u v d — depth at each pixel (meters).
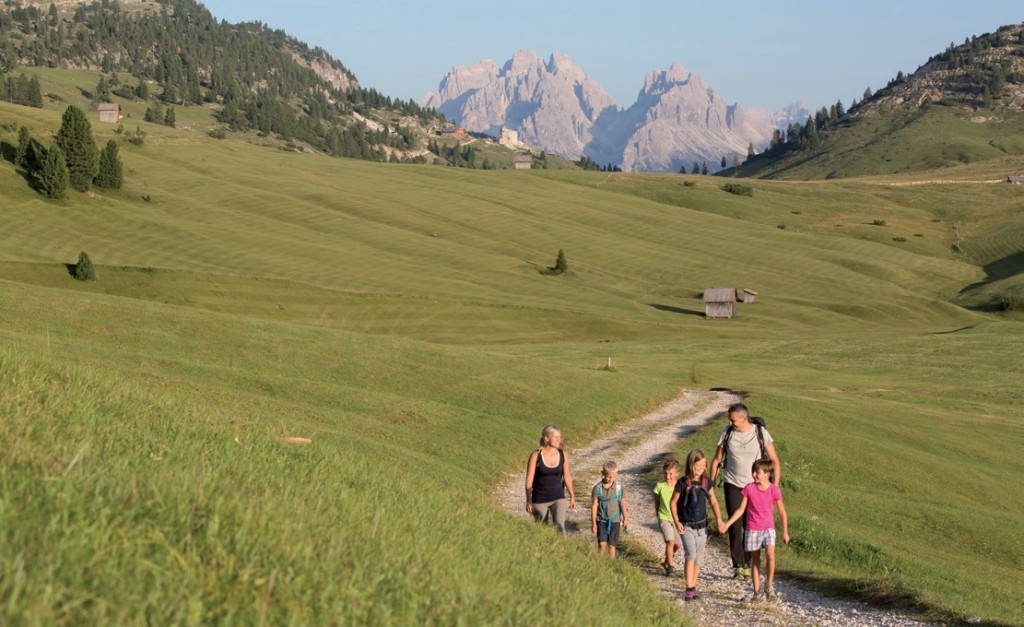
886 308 140.88
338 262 133.25
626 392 52.66
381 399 40.38
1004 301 146.25
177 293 100.00
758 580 17.77
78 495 7.09
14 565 5.38
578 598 10.80
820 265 171.50
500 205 195.88
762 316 132.00
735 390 61.78
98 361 37.94
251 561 6.97
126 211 141.25
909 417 52.81
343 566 7.91
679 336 110.69
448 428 37.47
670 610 14.27
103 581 5.83
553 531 16.89
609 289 142.12
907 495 36.16
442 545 10.60
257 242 137.50
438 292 120.62
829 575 20.95
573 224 185.88
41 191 136.25
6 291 52.84
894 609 18.17
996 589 21.06
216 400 33.44
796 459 40.28
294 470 12.88
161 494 7.82
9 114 188.38
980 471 42.22
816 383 73.44
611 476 18.36
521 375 50.78
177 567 6.44
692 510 17.36
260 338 50.78
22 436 9.12
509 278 139.25
